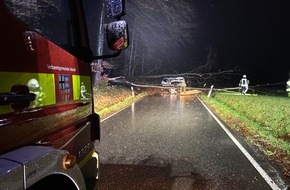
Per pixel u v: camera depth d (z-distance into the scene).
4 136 1.88
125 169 6.32
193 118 13.48
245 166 6.36
